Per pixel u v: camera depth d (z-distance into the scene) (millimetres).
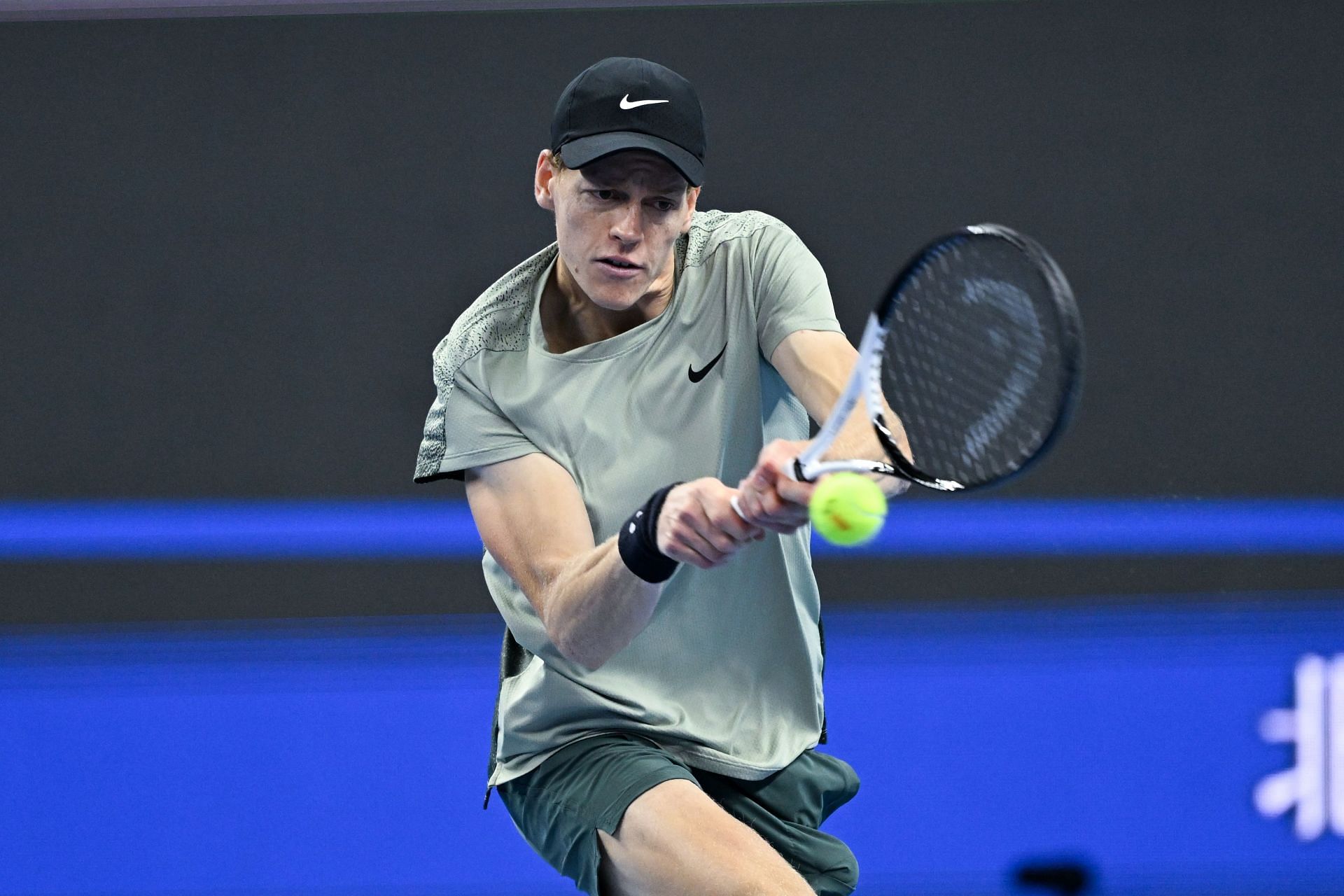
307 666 16250
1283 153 16953
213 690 16094
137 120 16766
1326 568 16688
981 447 7008
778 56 16969
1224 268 16922
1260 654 16359
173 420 16594
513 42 16875
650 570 7211
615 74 8070
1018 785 16031
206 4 16766
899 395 7617
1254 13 16969
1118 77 16984
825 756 9695
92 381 16594
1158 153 16922
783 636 9172
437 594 16484
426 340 16766
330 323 16719
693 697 9008
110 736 15898
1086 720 16125
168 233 16734
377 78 16844
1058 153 16938
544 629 8844
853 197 16953
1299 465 16812
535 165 16875
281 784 15859
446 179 16844
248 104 16812
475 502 8828
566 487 8617
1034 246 6012
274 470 16609
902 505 16516
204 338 16672
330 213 16797
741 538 6668
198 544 16422
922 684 16172
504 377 8758
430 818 15852
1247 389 16844
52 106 16719
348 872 15750
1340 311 16922
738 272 8852
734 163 16922
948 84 16984
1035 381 6359
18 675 16078
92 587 16328
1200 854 15891
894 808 15875
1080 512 16641
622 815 8367
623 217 8023
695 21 16953
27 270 16672
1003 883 15859
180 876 15664
